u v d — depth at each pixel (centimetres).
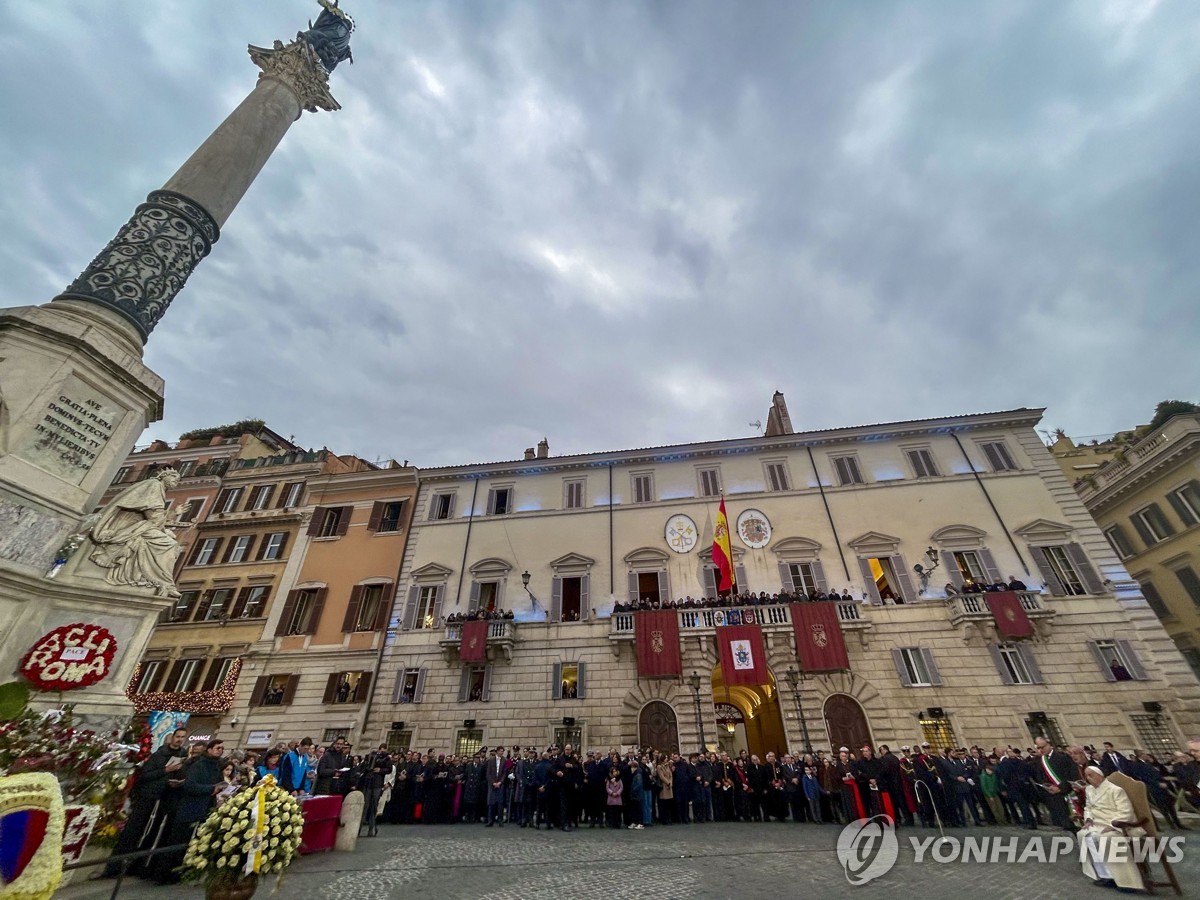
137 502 953
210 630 2748
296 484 3178
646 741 2097
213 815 502
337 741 1310
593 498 2772
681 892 747
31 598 807
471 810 1603
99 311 988
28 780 382
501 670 2341
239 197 1277
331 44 1559
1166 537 2680
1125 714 1895
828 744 1980
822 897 718
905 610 2197
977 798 1384
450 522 2833
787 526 2502
